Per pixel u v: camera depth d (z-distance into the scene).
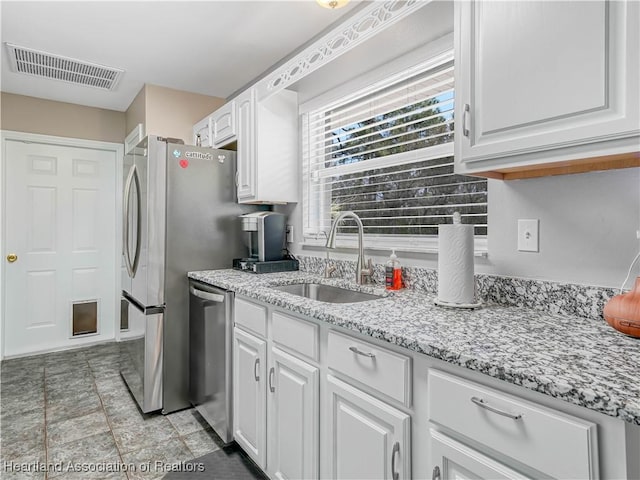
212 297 2.05
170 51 2.59
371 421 1.11
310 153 2.51
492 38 1.08
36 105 3.43
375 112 2.05
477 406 0.83
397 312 1.24
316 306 1.33
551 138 0.96
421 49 1.71
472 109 1.14
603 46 0.87
